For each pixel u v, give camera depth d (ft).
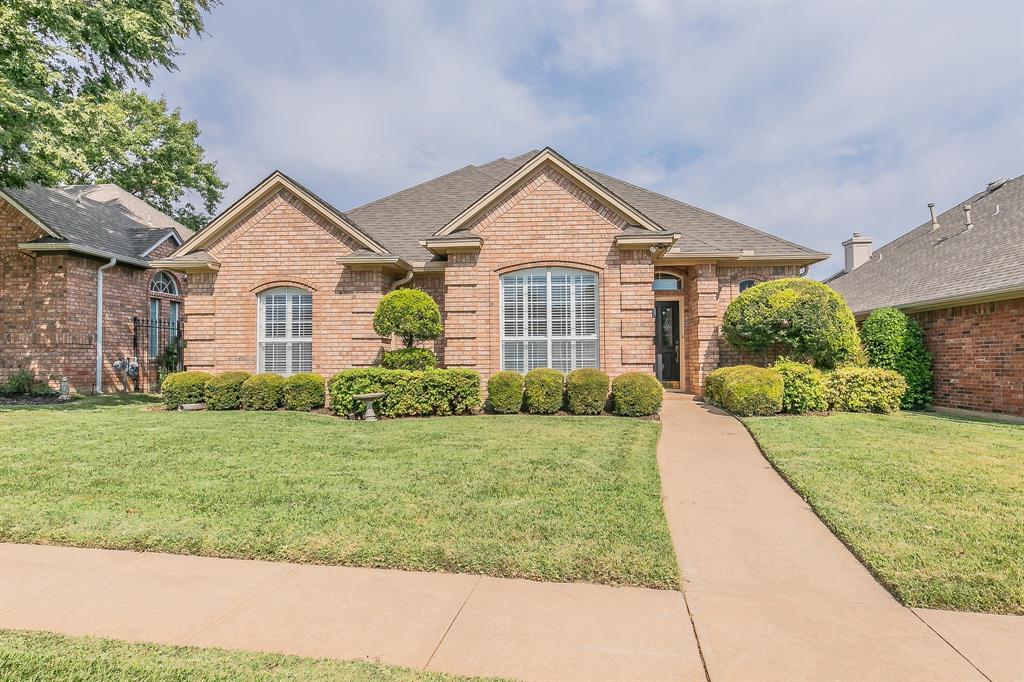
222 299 43.83
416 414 36.86
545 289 40.63
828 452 24.41
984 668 9.15
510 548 13.79
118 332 56.70
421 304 37.45
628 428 31.04
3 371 50.93
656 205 54.75
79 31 43.11
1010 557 13.24
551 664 9.18
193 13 53.16
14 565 13.33
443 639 9.98
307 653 9.47
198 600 11.52
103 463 22.50
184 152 107.45
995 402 36.63
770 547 14.82
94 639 9.87
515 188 40.60
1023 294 34.14
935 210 62.44
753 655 9.52
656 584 12.30
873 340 42.88
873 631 10.43
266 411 39.45
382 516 16.05
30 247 49.24
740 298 43.04
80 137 44.29
